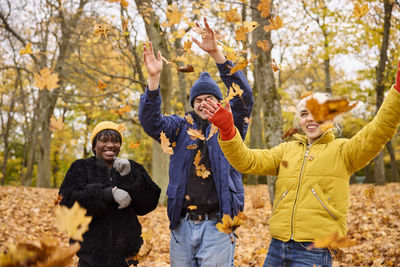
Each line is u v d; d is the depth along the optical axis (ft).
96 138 8.80
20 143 97.09
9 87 65.57
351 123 32.35
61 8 38.58
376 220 20.29
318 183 6.97
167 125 8.72
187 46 7.90
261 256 14.98
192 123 8.66
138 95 48.60
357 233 17.74
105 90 38.22
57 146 85.71
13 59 47.44
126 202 7.96
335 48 36.68
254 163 7.59
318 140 7.41
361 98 37.63
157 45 33.19
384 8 22.94
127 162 8.34
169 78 34.73
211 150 8.18
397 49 27.84
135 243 8.16
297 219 6.93
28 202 30.71
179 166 8.48
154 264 14.64
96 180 8.29
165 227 24.26
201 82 8.82
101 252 7.73
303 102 7.59
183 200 8.16
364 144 6.57
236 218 6.56
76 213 3.41
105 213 8.07
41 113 58.08
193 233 7.95
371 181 68.59
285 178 7.38
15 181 99.66
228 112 6.75
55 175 96.12
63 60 42.60
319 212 6.79
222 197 7.84
